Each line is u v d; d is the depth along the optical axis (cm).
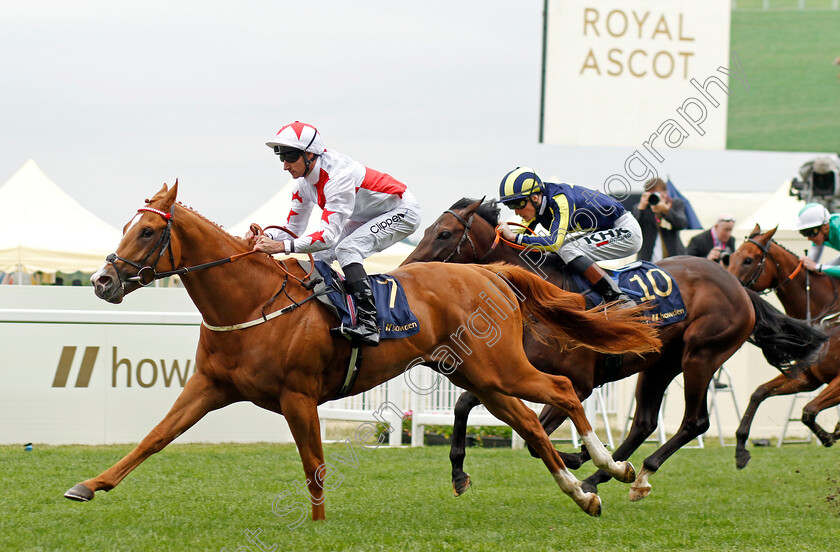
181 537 461
